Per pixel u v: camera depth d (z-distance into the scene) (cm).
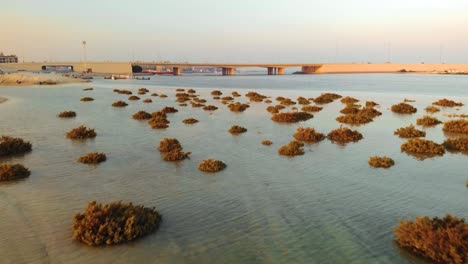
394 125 2975
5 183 1487
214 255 922
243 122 3161
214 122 3159
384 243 984
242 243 987
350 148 2138
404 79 14650
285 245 976
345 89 7775
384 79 14788
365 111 3622
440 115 3550
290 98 5494
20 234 1033
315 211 1206
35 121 3159
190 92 6638
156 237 1021
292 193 1380
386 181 1518
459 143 2081
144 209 1149
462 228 915
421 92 6756
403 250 946
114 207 1112
